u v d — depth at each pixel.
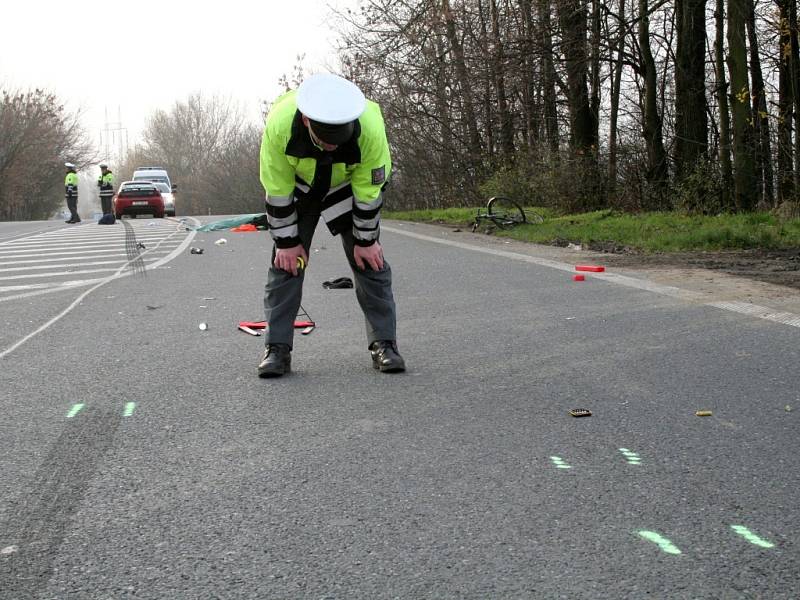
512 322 6.88
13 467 3.73
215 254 13.22
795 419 4.19
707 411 4.31
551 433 4.04
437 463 3.67
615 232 14.78
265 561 2.81
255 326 6.84
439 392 4.80
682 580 2.63
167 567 2.78
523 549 2.85
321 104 4.53
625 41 21.64
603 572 2.69
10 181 58.06
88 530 3.08
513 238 15.46
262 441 4.01
